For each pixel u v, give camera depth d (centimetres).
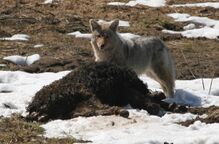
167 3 7900
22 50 5697
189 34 6644
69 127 3328
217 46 6200
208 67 5319
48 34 6388
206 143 2950
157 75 4500
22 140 3086
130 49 4334
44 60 5334
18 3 7462
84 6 7525
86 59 5422
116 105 3772
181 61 5534
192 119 3506
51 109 3628
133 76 3869
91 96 3672
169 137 3044
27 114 3672
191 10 7494
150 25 6862
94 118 3422
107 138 3050
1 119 3484
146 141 2936
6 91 4306
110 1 7856
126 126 3316
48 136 3175
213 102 4147
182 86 4650
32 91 4222
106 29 4250
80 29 6588
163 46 4531
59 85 3725
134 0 7938
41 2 7656
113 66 3841
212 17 7256
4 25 6581
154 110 3731
